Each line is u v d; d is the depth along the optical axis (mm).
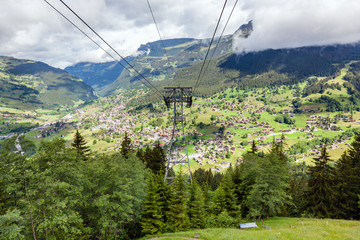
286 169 48094
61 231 24609
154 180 37031
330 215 39938
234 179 51031
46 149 24406
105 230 31641
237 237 20297
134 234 36719
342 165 44250
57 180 23734
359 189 41250
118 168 32344
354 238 18047
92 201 29234
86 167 31859
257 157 47594
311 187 42406
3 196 21938
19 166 20969
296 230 22375
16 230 18375
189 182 42500
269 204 36969
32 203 21078
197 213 37062
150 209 32625
